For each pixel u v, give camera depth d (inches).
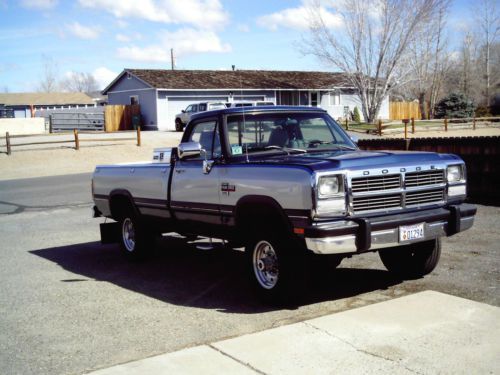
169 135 1389.0
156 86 1627.7
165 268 310.0
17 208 569.6
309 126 268.7
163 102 1652.3
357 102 2074.3
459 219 231.3
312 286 255.1
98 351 192.2
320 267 288.0
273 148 255.9
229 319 217.5
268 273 232.1
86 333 210.4
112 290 268.7
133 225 324.8
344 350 178.4
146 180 301.9
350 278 266.1
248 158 247.9
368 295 237.6
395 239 213.0
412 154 235.0
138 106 1708.9
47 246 387.5
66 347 197.3
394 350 176.4
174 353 184.7
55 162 1015.0
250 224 237.5
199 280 280.7
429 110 2279.8
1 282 291.6
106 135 1434.5
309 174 204.2
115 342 199.6
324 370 165.3
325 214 204.4
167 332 207.0
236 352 181.8
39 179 834.2
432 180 230.4
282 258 218.7
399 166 218.7
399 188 219.0
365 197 211.3
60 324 222.1
